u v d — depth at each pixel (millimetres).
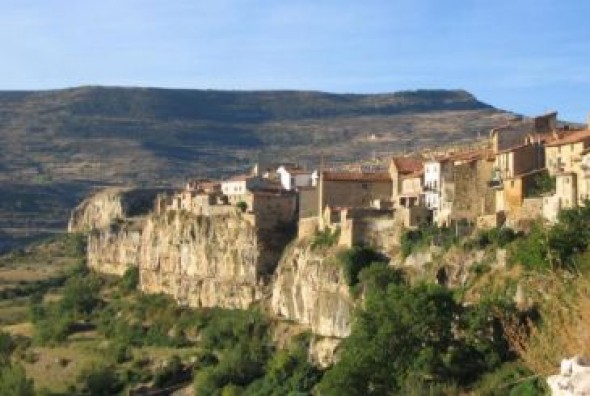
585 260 128750
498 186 187125
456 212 193250
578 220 151000
